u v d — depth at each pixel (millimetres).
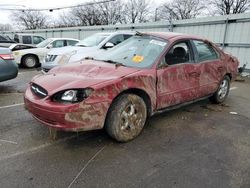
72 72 3320
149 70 3396
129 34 7641
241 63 9375
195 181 2453
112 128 3068
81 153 2930
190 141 3357
